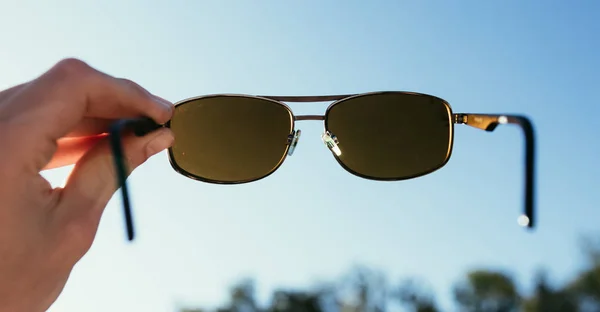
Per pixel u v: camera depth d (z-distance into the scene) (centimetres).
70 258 26
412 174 42
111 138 25
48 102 26
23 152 25
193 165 40
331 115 42
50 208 26
